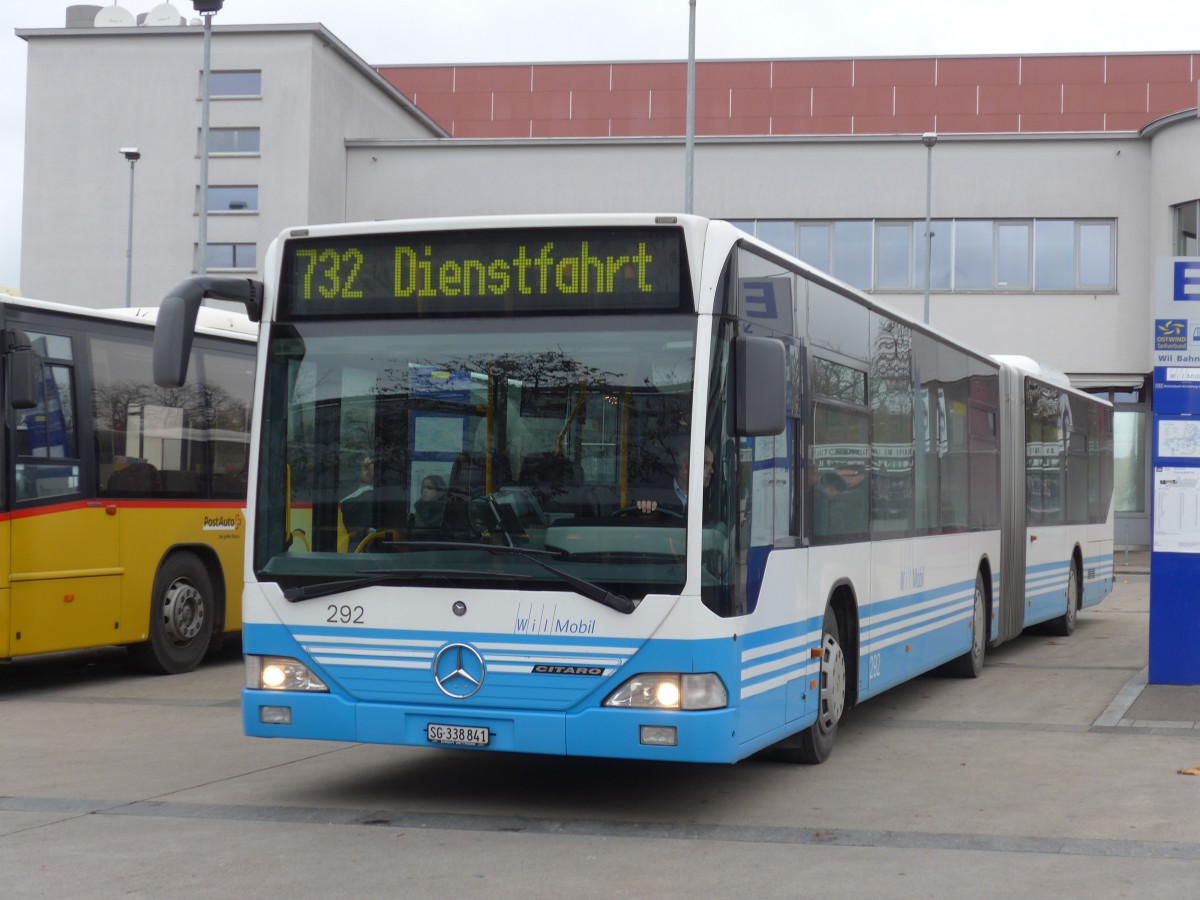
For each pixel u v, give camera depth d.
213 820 7.77
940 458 12.59
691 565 7.25
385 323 7.86
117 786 8.71
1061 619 18.59
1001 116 47.97
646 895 6.27
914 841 7.33
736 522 7.56
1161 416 13.02
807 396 8.91
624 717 7.25
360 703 7.68
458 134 52.28
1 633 12.16
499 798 8.38
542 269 7.65
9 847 7.14
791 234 38.81
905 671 11.36
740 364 7.51
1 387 12.23
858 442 10.08
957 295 38.41
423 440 7.72
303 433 7.95
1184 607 13.12
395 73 52.66
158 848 7.12
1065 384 18.89
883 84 48.50
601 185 39.19
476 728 7.48
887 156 38.44
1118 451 40.88
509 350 7.64
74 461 13.02
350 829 7.57
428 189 40.28
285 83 40.94
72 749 10.05
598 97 51.56
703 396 7.36
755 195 38.75
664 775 9.12
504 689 7.44
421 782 8.86
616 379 7.47
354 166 40.97
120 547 13.55
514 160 39.66
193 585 14.71
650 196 39.00
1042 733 10.84
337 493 7.84
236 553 15.23
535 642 7.40
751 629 7.75
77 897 6.24
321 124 41.28
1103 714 11.62
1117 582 30.97
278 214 40.97
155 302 42.34
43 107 42.94
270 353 8.06
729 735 7.38
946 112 48.12
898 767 9.42
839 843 7.29
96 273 42.78
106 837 7.36
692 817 7.89
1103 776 9.09
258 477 8.00
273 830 7.54
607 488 7.41
